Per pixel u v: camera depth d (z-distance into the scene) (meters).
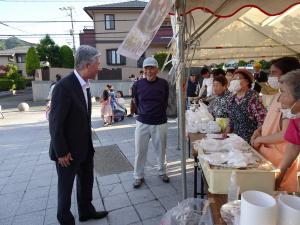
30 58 25.08
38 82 19.59
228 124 3.24
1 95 24.47
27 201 3.79
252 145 2.44
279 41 5.72
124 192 3.93
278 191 1.68
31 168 5.13
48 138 7.61
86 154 2.85
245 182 1.65
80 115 2.66
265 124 2.37
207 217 1.64
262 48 6.33
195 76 8.94
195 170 2.94
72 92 2.58
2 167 5.27
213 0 2.35
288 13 4.27
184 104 2.60
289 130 1.73
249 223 1.17
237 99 3.17
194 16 3.04
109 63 24.91
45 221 3.28
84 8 23.92
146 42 2.21
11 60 39.19
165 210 3.40
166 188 3.99
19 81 29.81
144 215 3.30
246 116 3.06
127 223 3.15
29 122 10.62
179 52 2.44
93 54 2.62
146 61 3.83
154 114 3.95
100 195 3.86
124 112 10.29
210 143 2.13
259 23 4.93
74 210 3.47
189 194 3.72
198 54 6.59
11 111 14.25
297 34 5.22
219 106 3.79
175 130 7.82
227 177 1.66
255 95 3.06
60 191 2.71
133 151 5.94
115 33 24.55
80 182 3.10
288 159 1.73
